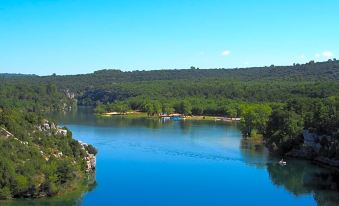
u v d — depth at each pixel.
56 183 124.62
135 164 166.88
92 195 126.44
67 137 156.75
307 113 198.88
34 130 148.00
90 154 157.25
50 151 139.38
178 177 149.25
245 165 169.25
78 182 135.88
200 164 169.25
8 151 124.62
